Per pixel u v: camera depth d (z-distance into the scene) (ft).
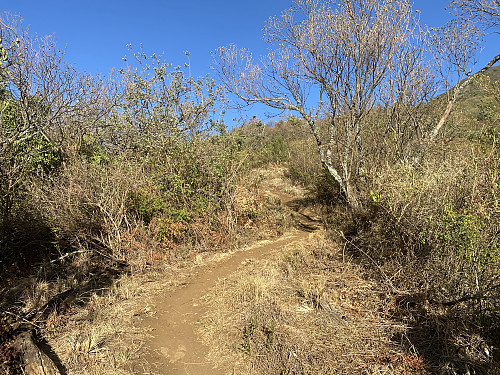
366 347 11.89
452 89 25.76
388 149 23.52
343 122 26.78
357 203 23.13
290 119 34.83
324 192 37.47
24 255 21.47
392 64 24.50
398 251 16.49
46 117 27.58
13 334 12.23
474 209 12.94
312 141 46.88
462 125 26.08
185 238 24.88
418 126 24.73
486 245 11.68
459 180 14.74
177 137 28.48
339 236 23.99
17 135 21.72
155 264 21.29
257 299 15.49
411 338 12.01
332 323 13.46
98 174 22.07
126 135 32.55
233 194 28.50
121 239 21.13
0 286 18.26
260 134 54.08
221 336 13.53
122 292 17.53
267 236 27.84
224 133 31.35
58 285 18.28
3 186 19.74
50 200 21.06
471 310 11.33
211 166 27.63
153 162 27.73
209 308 16.05
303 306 14.89
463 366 10.18
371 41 24.02
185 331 14.23
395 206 16.40
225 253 24.04
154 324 14.79
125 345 12.94
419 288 13.88
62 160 27.84
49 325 13.64
